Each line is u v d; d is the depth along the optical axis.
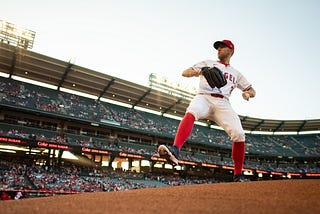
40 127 34.84
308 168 50.75
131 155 36.81
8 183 25.33
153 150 42.81
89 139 37.94
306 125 56.97
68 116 35.31
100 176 34.66
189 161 41.88
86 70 38.00
